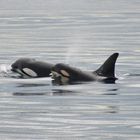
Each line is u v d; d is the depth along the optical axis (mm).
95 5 150750
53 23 111562
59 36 95125
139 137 44781
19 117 49875
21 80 62312
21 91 58031
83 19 117562
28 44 87000
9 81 62062
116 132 45938
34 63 64688
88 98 55250
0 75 64688
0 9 143625
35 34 97375
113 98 55250
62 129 46750
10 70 66188
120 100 54531
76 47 84250
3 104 53781
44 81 61594
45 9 141125
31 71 63938
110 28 104312
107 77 62219
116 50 81500
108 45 86062
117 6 146375
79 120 48844
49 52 79875
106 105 53031
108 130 46469
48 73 63500
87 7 144750
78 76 61688
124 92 57188
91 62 72688
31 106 53000
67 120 48938
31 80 62094
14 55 77750
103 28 104312
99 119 49125
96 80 61250
